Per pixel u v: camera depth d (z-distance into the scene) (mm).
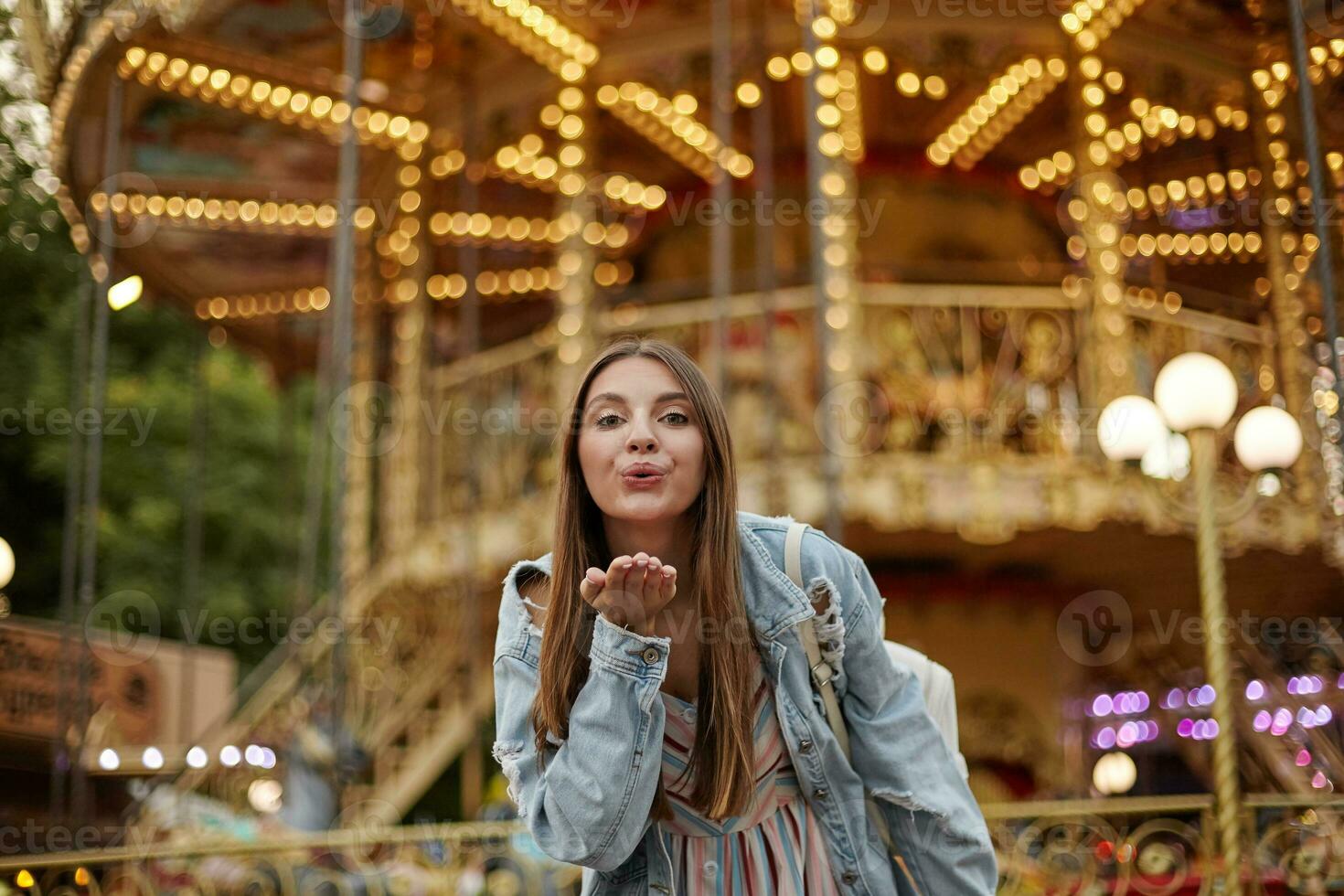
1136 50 8734
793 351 8797
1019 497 8188
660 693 1935
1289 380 7480
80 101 7758
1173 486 8305
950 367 8875
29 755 6844
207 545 17781
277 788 8656
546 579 2045
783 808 1950
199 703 9773
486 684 9555
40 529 15891
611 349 1980
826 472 6176
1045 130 10477
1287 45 7090
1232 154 8344
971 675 10023
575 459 1969
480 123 9961
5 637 6578
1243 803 5219
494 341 12727
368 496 11039
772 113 10148
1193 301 9703
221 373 18828
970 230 11203
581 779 1728
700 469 1918
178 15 7152
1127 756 10938
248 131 9258
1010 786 9828
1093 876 5738
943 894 1962
